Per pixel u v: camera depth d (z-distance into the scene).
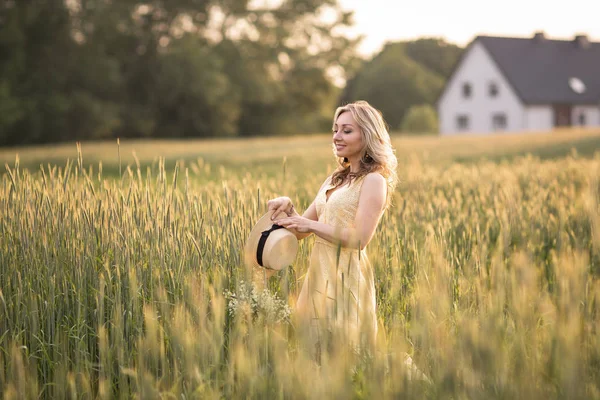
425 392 2.30
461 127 56.88
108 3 45.56
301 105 60.72
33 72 43.41
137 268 3.45
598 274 3.55
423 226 5.18
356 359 2.50
